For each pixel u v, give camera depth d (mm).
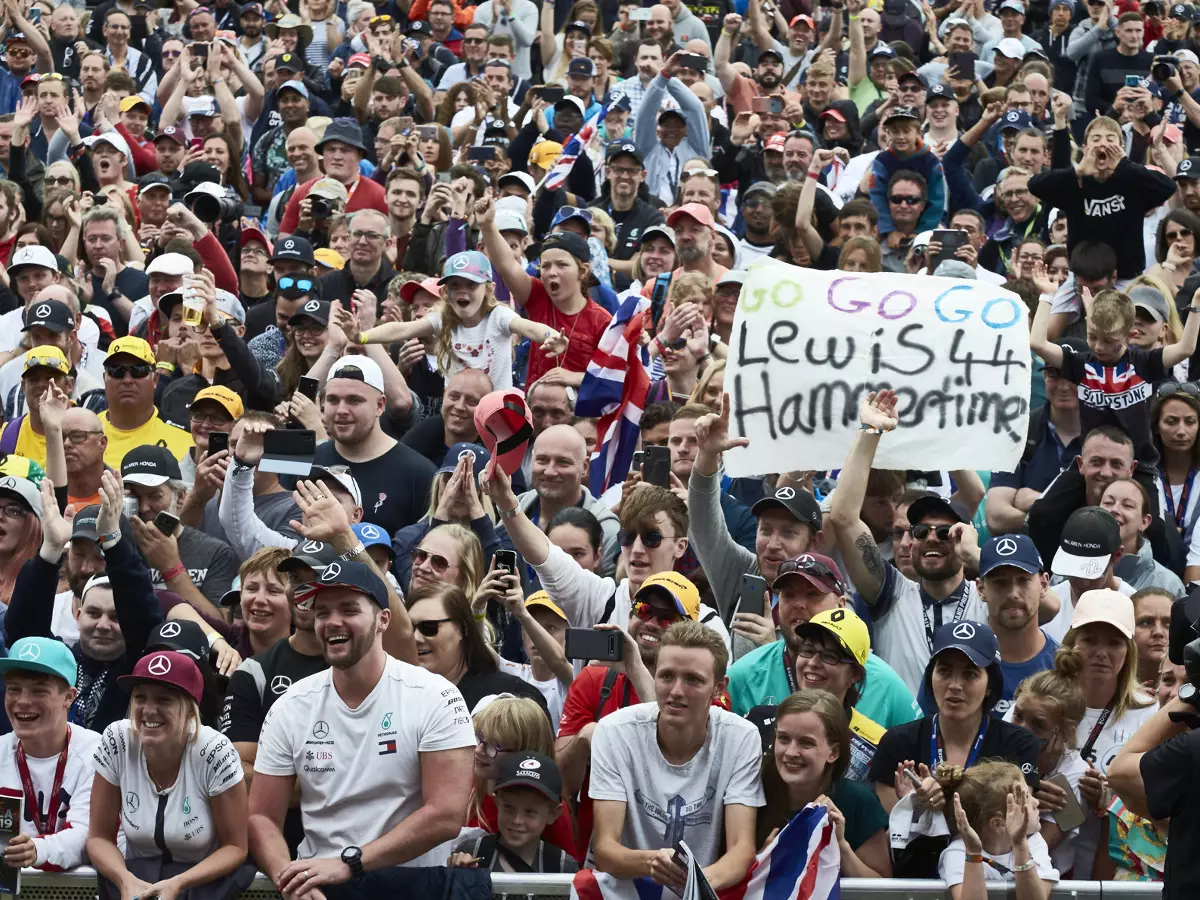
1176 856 15570
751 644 20109
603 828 16406
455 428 25859
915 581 21469
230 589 22594
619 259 35188
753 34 51031
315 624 16688
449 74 48875
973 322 22281
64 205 34906
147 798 16438
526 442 23672
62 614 21750
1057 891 16047
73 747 17875
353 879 15898
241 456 23141
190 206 36344
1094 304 26016
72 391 28594
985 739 17422
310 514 18578
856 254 30125
